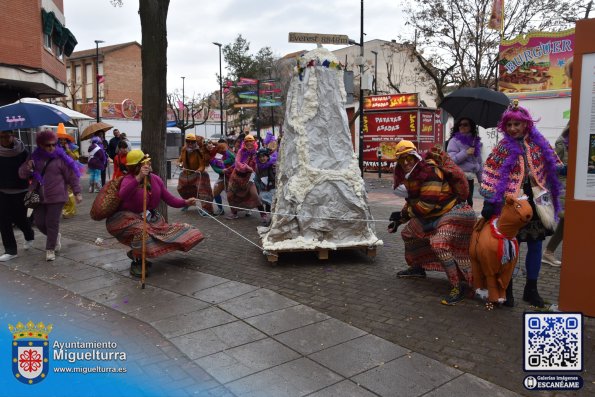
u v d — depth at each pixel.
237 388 3.23
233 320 4.37
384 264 6.25
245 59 45.03
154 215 6.12
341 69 6.61
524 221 4.23
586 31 3.83
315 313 4.52
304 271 5.93
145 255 5.67
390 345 3.84
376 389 3.21
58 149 6.44
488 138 17.75
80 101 51.19
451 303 4.71
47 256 6.46
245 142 9.46
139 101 53.62
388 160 21.55
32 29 14.65
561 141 5.57
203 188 10.30
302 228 6.26
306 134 6.41
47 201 6.34
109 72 50.84
